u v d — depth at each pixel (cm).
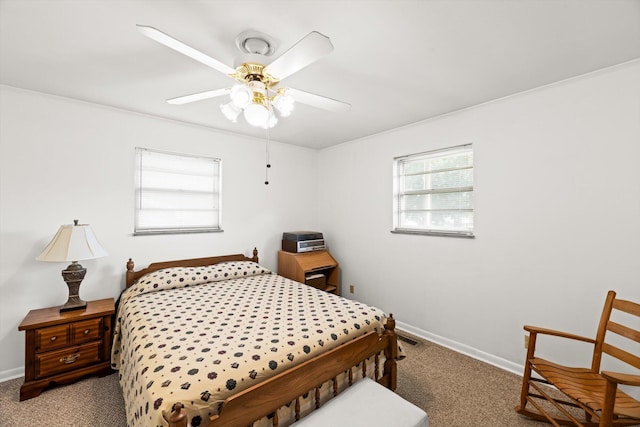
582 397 143
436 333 294
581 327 206
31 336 202
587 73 200
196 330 171
